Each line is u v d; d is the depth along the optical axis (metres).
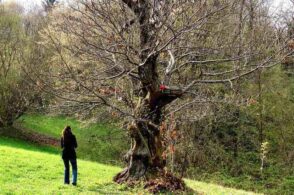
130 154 19.08
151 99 18.16
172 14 15.89
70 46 14.53
